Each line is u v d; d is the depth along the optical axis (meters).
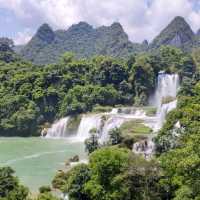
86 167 53.91
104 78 153.12
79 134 126.56
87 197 52.72
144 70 155.12
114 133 86.62
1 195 52.41
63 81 148.50
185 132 62.78
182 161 43.84
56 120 139.38
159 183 49.38
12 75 160.38
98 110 134.25
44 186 64.50
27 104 140.00
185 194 43.25
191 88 113.19
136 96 153.00
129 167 49.97
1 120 136.50
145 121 110.06
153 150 75.88
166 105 113.81
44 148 103.88
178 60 169.75
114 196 48.81
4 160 88.19
